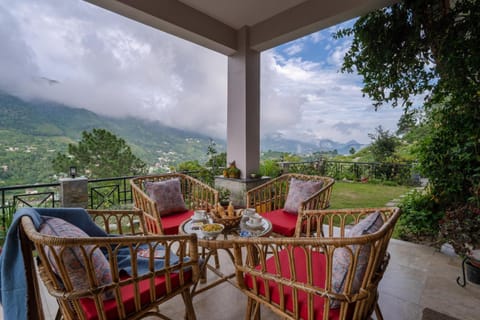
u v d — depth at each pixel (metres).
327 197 2.46
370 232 1.10
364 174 7.40
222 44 3.66
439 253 2.64
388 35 3.06
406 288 2.00
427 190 3.21
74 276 1.02
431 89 2.88
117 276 1.08
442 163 2.83
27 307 1.07
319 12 3.02
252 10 3.36
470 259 2.05
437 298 1.87
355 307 1.04
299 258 1.56
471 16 2.44
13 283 1.08
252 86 3.89
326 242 1.01
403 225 3.16
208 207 2.76
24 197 2.99
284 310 1.19
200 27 3.37
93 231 1.48
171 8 3.05
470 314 1.69
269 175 4.77
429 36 2.75
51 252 0.94
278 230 2.29
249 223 1.98
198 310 1.76
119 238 1.06
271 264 1.51
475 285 2.03
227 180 3.91
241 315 1.71
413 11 2.83
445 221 2.48
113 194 4.30
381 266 1.21
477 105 2.49
